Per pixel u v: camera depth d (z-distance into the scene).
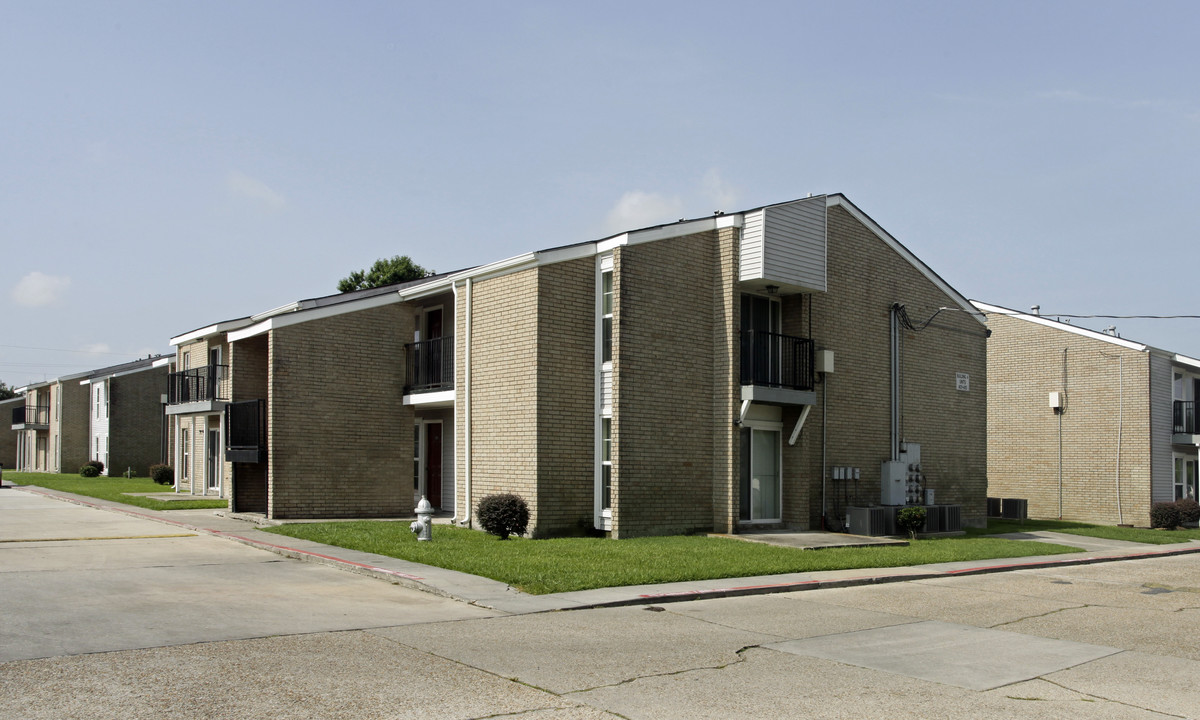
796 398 18.81
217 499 25.33
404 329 21.69
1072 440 29.83
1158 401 29.30
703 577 12.70
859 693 7.15
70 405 50.06
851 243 21.14
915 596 12.62
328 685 6.77
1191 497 29.64
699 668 7.82
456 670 7.40
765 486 19.59
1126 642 9.67
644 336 17.30
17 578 11.33
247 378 22.94
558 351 17.45
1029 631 10.20
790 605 11.48
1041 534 23.00
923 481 22.50
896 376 21.89
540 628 9.30
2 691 6.34
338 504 20.30
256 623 8.98
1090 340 29.62
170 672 6.99
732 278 18.28
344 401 20.56
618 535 16.69
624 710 6.45
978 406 24.53
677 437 17.73
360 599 10.64
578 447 17.62
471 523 18.56
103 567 12.49
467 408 18.86
